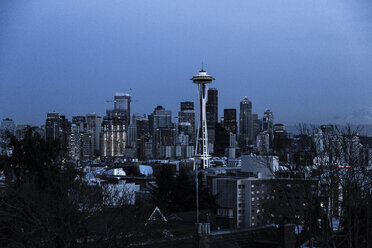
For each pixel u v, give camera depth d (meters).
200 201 139.38
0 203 47.69
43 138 66.88
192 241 42.00
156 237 48.22
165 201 135.38
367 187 40.31
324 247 37.44
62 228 41.84
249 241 45.38
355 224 37.81
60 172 60.31
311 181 42.44
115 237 42.31
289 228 43.91
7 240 44.94
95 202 48.03
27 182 52.81
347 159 42.25
